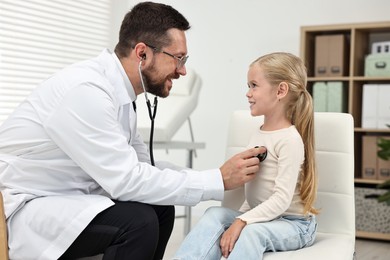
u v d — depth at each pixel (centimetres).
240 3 443
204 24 457
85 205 152
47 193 161
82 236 153
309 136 164
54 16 352
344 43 384
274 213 154
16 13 323
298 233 154
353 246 164
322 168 175
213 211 159
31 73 336
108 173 153
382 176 370
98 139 153
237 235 148
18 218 154
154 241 156
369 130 371
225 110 450
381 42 380
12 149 161
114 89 164
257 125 186
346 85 390
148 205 158
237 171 159
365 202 372
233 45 447
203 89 458
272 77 163
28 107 162
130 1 445
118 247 152
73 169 161
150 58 166
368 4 400
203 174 160
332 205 174
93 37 387
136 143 192
